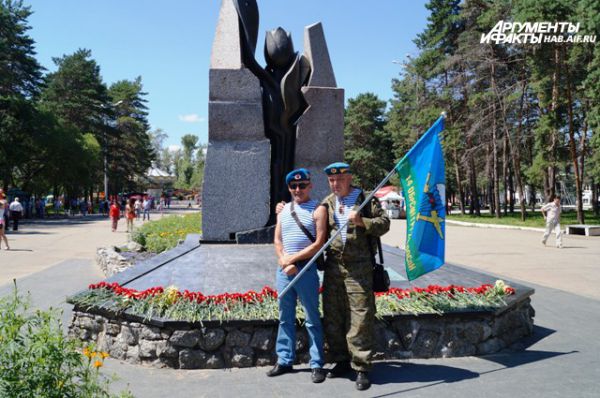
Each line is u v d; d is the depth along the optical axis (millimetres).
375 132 52844
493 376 4445
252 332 4797
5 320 2816
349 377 4398
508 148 36906
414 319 5004
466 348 5078
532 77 27562
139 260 10008
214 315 4793
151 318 4766
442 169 4820
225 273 6270
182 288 5656
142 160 64250
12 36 37750
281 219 4453
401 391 4078
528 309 5980
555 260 13148
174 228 13570
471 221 34906
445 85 36062
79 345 3092
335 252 4270
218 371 4633
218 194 8469
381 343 4926
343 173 4289
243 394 4066
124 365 4781
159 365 4719
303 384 4258
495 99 31141
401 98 48281
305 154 8914
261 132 8578
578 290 8859
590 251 15461
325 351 4703
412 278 4684
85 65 51469
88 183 44406
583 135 30344
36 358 2635
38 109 38594
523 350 5270
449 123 36344
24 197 37750
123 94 64500
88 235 21734
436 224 4770
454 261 12984
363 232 4195
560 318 6730
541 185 39156
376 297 5180
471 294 5391
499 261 12977
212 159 8477
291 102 8891
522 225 28594
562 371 4590
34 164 40000
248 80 8586
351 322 4148
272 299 5133
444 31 35469
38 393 2607
